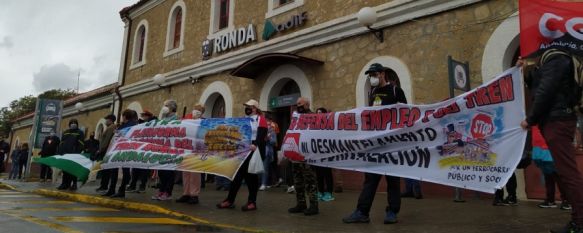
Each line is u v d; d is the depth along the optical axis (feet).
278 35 36.88
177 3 50.52
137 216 19.13
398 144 15.99
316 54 33.32
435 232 13.70
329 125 18.04
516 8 22.95
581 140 20.30
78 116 70.54
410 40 27.37
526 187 22.16
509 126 13.64
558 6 18.40
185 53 47.55
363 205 15.99
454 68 22.52
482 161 13.98
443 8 25.88
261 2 39.14
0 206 22.31
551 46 18.20
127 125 27.04
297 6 35.47
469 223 15.19
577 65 15.48
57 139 42.80
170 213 19.21
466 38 24.76
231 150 20.52
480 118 14.34
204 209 20.36
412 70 26.94
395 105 16.43
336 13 32.32
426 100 25.95
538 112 12.21
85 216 18.74
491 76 23.36
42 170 43.55
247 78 39.24
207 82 44.14
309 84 33.27
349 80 30.53
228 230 15.30
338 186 28.43
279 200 23.93
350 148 17.19
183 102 46.75
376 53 29.17
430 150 15.25
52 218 17.88
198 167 21.40
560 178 12.34
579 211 11.80
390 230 14.25
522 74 13.69
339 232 14.12
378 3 29.50
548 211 17.79
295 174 19.12
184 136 22.72
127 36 59.00
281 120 36.81
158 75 48.57
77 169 28.66
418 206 19.92
